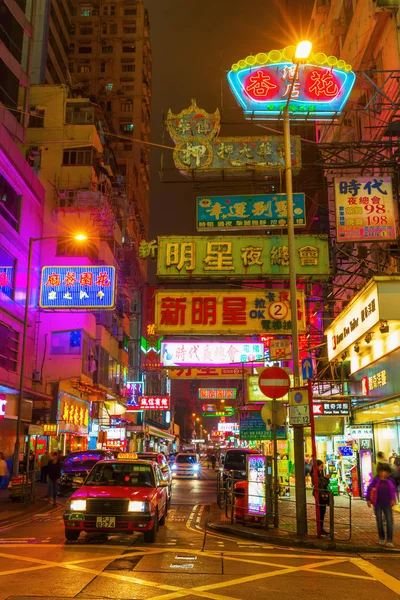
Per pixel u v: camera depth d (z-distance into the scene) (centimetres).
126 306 5622
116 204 5462
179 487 3130
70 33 9225
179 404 13688
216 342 2620
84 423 4309
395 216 1870
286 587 734
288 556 993
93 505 1058
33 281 3253
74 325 3747
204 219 1984
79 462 2355
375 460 2114
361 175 2006
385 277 1605
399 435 1792
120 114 8850
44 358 3669
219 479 1928
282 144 1953
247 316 1986
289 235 1375
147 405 5472
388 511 1087
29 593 655
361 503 2006
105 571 794
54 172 4325
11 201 3005
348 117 2727
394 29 2234
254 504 1366
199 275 2009
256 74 1911
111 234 4353
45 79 6444
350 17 2912
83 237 2597
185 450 6300
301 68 1898
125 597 646
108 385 4669
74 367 3672
